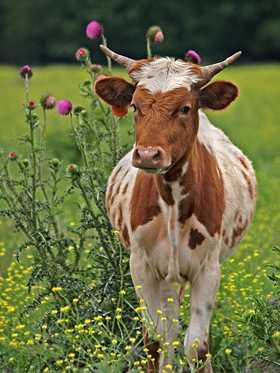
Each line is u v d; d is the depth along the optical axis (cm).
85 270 1375
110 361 1141
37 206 1373
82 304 1334
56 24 10475
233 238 1295
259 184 2475
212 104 1145
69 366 1142
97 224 1363
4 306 1377
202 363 1173
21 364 1214
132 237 1211
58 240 1361
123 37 9988
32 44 10800
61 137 3023
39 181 1388
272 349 1228
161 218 1179
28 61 10944
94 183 1409
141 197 1195
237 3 10112
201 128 1238
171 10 9969
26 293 1459
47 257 1367
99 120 1408
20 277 1437
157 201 1176
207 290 1197
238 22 10162
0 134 3975
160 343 1200
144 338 1216
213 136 1337
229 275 1442
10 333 1298
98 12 10100
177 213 1166
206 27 10056
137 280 1218
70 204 2247
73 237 1773
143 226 1189
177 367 1266
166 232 1182
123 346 1284
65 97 5297
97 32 1441
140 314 1262
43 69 7581
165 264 1198
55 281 1347
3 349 1238
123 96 1177
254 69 7762
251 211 1352
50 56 10831
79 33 10381
